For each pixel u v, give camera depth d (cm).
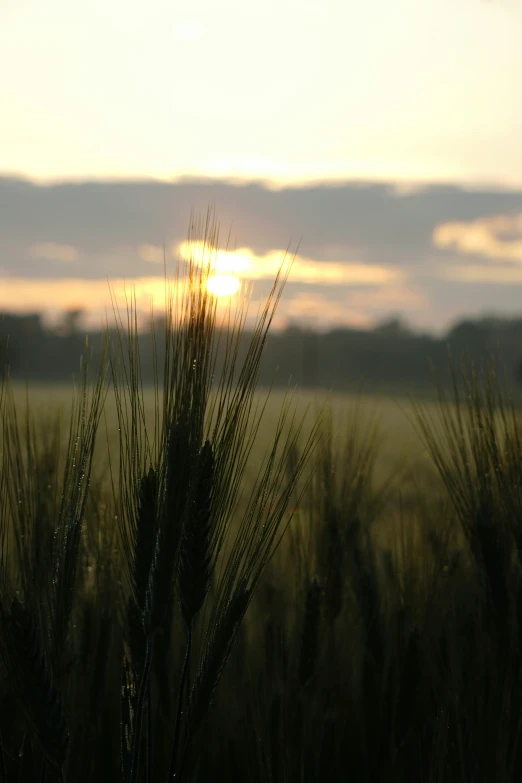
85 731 177
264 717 200
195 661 194
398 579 237
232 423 139
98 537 201
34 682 127
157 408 139
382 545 271
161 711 191
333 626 229
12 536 171
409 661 199
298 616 212
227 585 148
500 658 198
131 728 152
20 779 155
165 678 182
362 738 209
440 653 218
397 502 281
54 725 128
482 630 205
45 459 185
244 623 216
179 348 136
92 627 182
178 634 203
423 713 217
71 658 165
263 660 216
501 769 190
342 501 256
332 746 200
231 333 137
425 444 219
